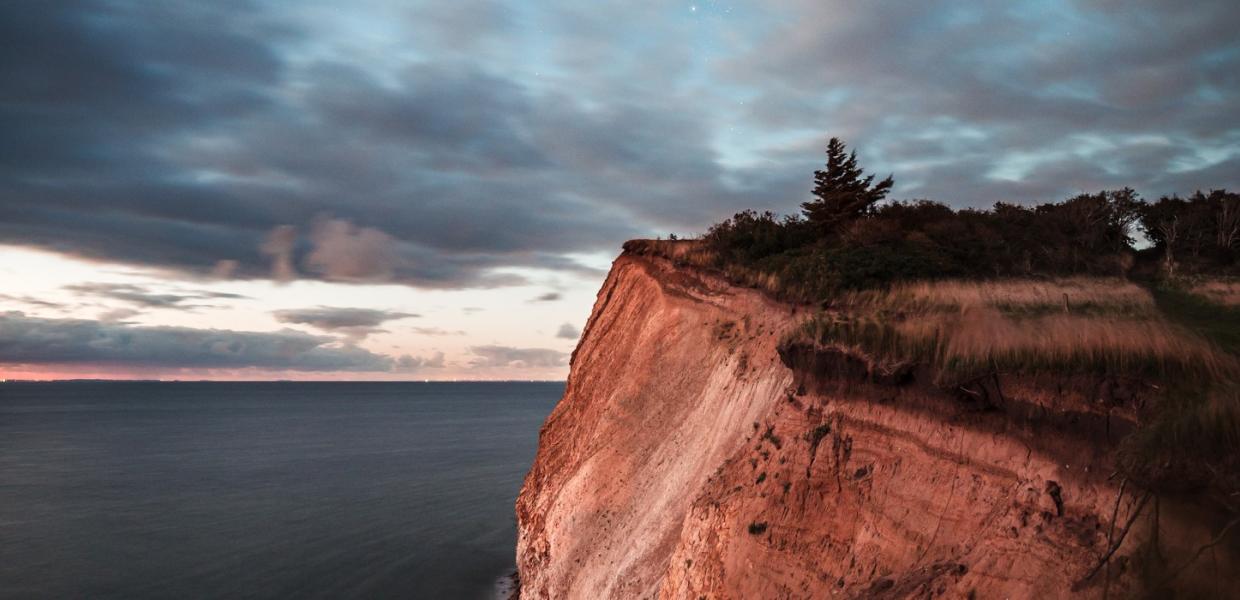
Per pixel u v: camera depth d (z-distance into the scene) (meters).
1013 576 8.54
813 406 13.87
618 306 31.44
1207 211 24.88
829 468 12.45
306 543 45.75
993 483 9.76
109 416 184.12
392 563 40.94
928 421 11.26
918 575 9.66
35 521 53.31
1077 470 8.82
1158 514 7.51
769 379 18.34
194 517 54.16
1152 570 7.39
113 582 38.59
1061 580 8.09
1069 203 26.50
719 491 15.12
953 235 23.81
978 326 11.23
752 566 12.59
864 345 12.84
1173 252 22.98
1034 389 9.60
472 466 79.69
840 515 11.82
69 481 72.62
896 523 10.75
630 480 22.23
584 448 25.89
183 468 81.75
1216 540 6.91
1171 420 7.70
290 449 100.88
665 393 23.55
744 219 29.22
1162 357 8.47
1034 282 17.95
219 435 125.38
